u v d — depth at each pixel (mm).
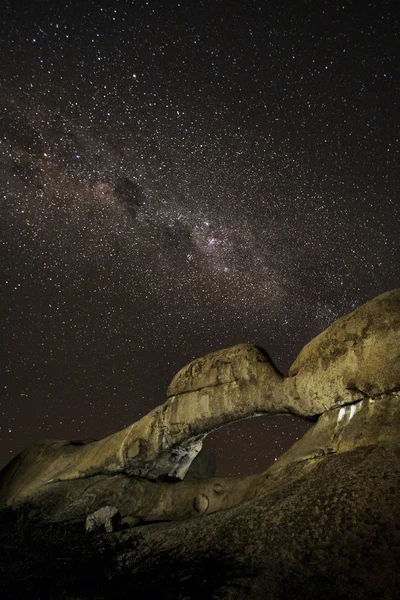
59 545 4113
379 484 3510
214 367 5539
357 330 4629
